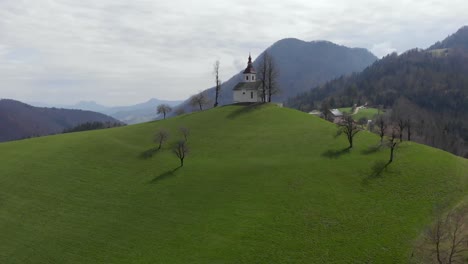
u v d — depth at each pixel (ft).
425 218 195.42
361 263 166.91
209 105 595.47
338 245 180.24
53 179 278.05
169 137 360.07
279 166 271.90
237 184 251.39
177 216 220.23
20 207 241.35
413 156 272.72
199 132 365.61
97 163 304.91
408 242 176.86
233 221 208.44
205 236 197.06
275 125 367.25
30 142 379.14
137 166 295.89
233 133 353.51
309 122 371.56
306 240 186.19
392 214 201.77
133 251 190.90
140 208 232.94
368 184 236.02
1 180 278.87
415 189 225.35
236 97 467.11
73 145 351.67
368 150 289.33
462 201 208.44
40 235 210.38
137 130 397.80
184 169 283.79
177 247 190.39
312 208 213.66
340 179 244.83
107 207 236.84
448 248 165.07
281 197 229.04
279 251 179.52
